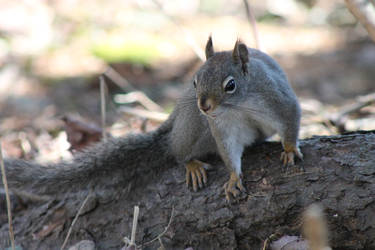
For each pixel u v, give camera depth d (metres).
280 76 9.65
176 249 9.13
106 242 9.51
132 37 27.44
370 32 9.81
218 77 8.68
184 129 9.94
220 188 9.06
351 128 13.55
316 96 19.20
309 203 8.27
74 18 30.20
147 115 14.21
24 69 24.44
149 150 10.47
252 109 8.96
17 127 17.89
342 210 8.05
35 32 27.91
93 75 23.06
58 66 24.55
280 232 8.56
